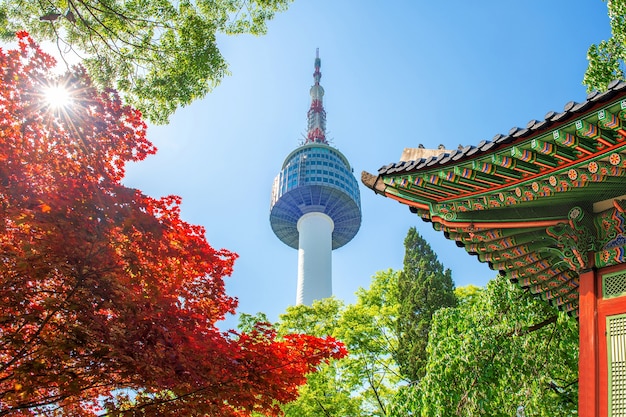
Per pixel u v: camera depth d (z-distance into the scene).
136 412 6.94
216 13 13.19
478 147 6.18
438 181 6.79
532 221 7.00
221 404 7.65
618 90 4.80
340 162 112.81
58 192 7.00
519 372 11.82
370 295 27.12
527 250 7.66
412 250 29.70
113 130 7.89
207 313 8.65
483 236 7.55
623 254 6.22
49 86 7.38
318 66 133.38
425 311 24.52
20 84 7.20
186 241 8.36
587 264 6.52
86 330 6.56
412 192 7.32
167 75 13.16
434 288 25.33
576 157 5.70
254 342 8.52
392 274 27.89
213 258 8.47
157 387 7.36
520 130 5.74
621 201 6.38
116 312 7.20
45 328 7.05
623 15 11.82
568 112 5.23
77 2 12.47
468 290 27.03
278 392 8.16
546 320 12.14
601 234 6.57
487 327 12.60
